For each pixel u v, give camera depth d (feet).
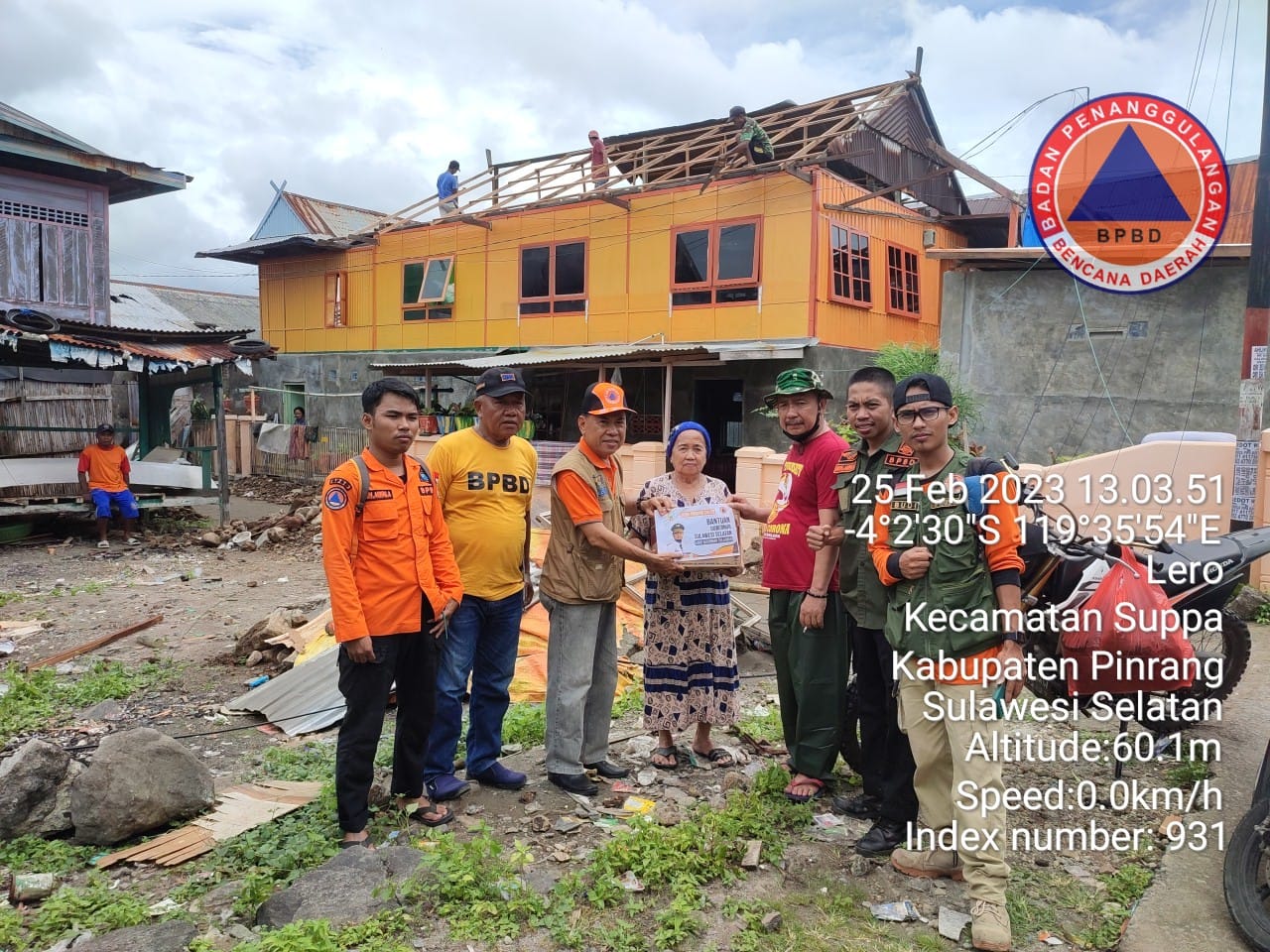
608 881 10.59
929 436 10.21
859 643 12.26
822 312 50.21
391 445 11.55
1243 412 26.16
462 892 10.21
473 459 13.06
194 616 26.71
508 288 63.00
